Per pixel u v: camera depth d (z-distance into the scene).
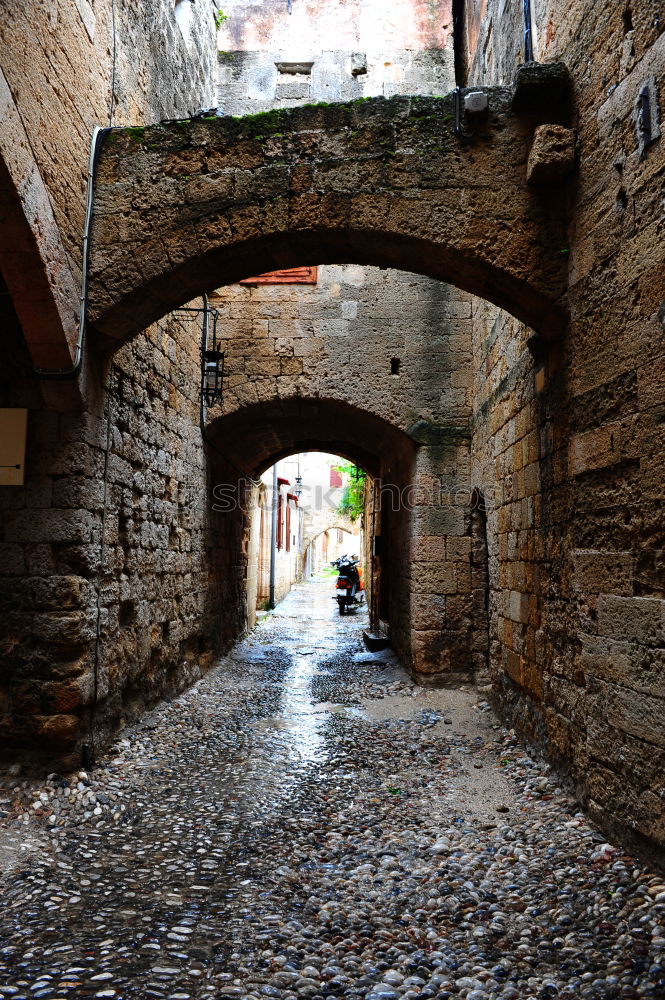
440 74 9.89
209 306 7.89
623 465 3.10
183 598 6.88
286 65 9.91
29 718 4.06
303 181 4.12
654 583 2.82
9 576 4.14
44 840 3.33
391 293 7.82
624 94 3.14
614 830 3.11
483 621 7.33
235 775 4.34
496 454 5.93
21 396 4.21
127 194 4.22
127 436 5.06
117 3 4.85
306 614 16.20
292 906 2.73
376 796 4.00
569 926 2.52
